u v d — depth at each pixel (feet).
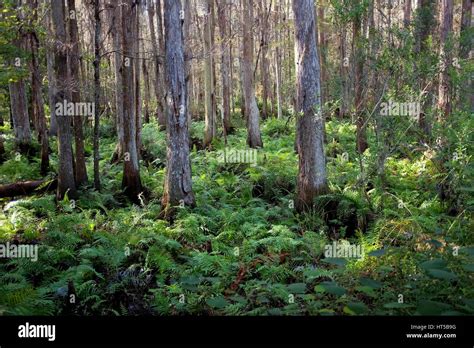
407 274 17.48
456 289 15.37
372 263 19.69
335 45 61.57
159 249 25.04
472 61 34.81
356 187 32.73
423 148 37.42
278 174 39.91
